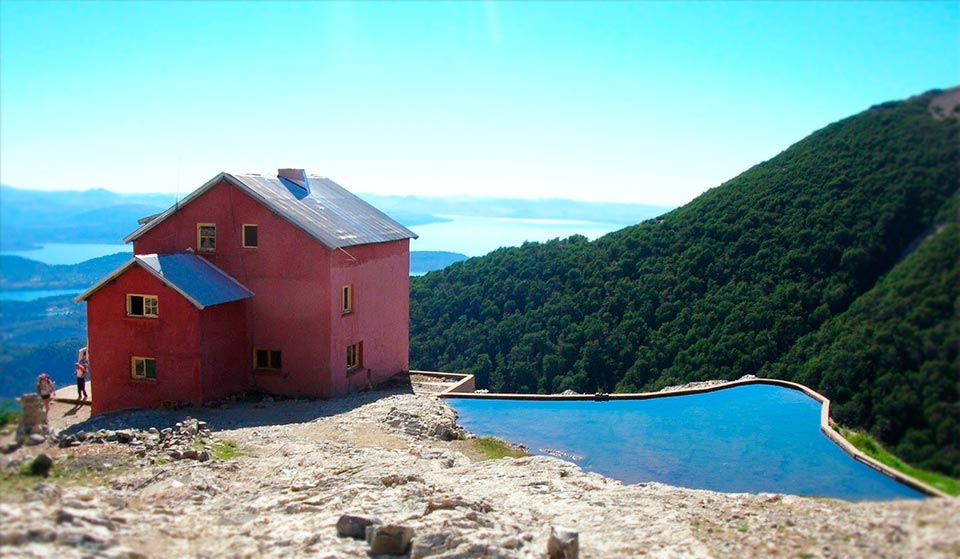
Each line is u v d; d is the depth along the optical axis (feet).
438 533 31.22
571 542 29.07
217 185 79.71
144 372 73.67
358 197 99.81
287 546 30.86
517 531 33.94
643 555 31.32
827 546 30.01
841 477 41.19
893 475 34.32
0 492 34.01
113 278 72.28
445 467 50.90
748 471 51.44
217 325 74.02
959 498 29.89
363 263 85.51
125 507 34.68
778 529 33.35
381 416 66.08
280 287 78.84
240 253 79.51
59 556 25.91
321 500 37.73
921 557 26.23
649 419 66.80
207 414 68.18
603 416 68.44
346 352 82.02
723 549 31.55
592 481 46.06
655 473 51.70
